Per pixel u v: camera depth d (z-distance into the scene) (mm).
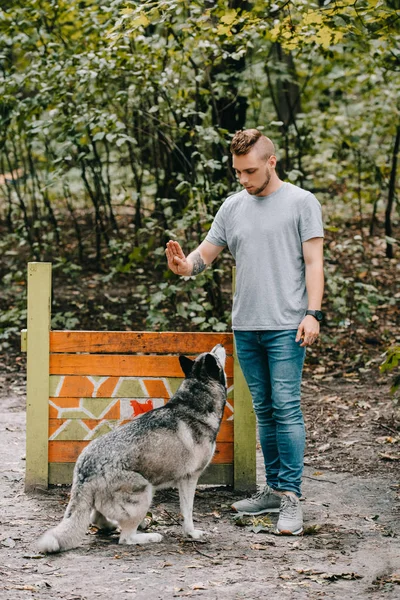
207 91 7938
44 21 8703
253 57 10891
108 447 3953
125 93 7223
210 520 4379
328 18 6449
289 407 4207
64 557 3781
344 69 9945
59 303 9734
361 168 11242
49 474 4863
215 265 8328
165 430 4027
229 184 8727
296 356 4211
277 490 4473
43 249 10930
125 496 3902
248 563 3723
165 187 9688
